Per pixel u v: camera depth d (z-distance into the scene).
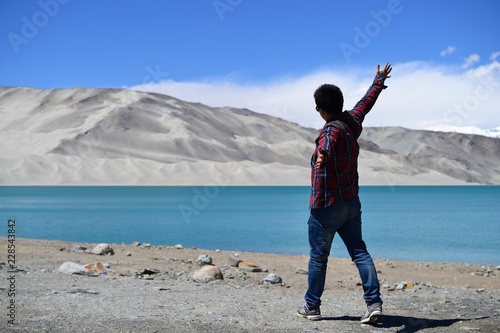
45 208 55.00
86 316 5.81
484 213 54.41
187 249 17.41
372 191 165.50
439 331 5.44
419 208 66.06
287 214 48.31
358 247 5.64
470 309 6.59
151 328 5.29
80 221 36.41
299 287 9.98
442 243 24.59
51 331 5.11
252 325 5.55
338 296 8.51
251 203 74.31
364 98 5.77
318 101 5.50
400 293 9.46
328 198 5.41
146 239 24.52
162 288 8.48
